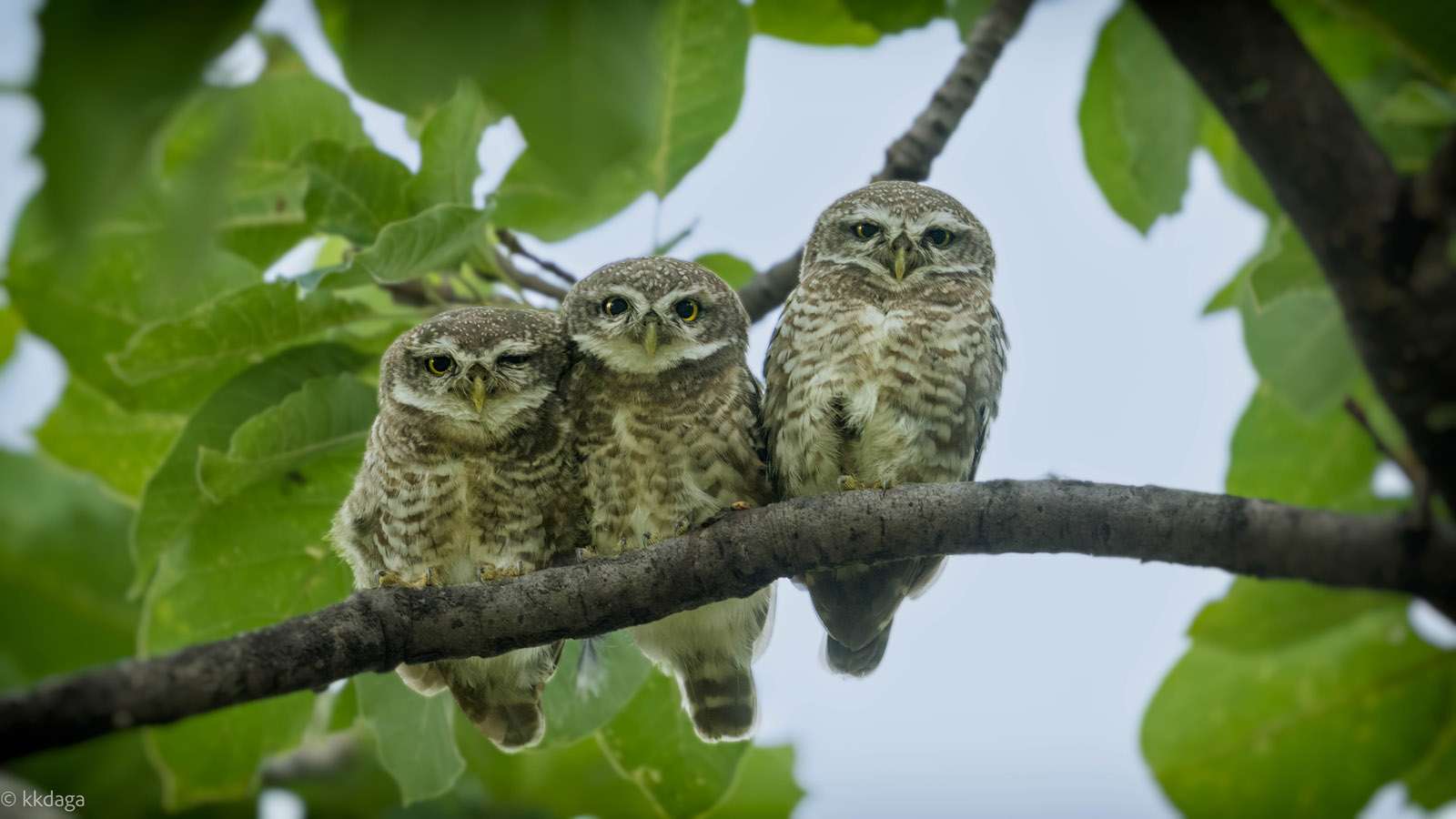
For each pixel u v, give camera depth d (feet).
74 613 45.80
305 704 32.96
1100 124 33.94
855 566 32.96
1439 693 35.58
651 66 11.54
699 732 33.76
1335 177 19.12
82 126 10.39
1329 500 35.19
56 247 10.58
